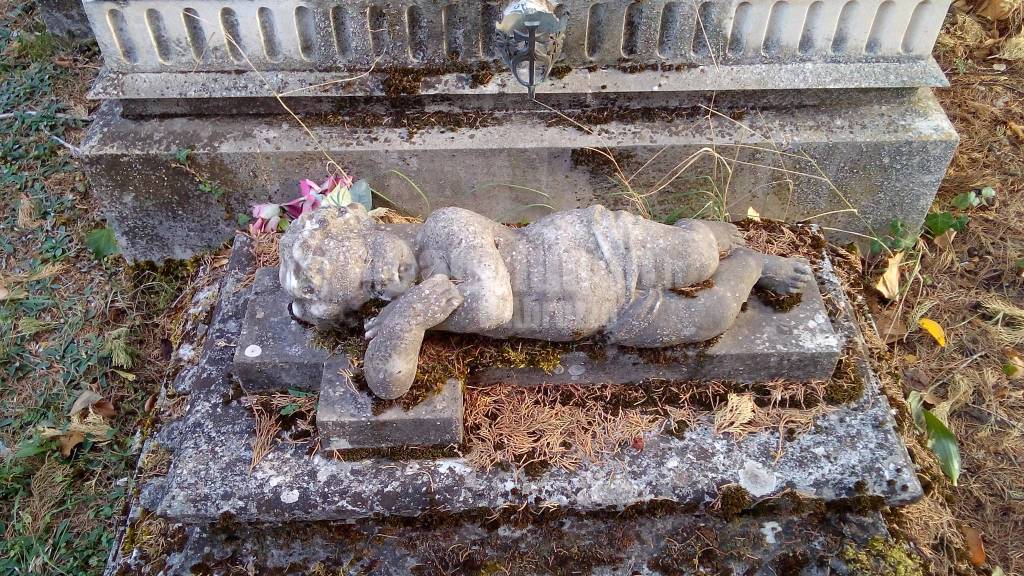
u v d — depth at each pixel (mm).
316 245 2262
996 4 4473
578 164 3158
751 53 2967
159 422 2775
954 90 4258
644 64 2990
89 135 3166
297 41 2918
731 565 2322
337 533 2395
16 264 3729
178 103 3135
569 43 2916
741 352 2504
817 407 2570
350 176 3191
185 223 3381
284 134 3127
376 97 3092
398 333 2197
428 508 2336
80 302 3566
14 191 4020
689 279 2404
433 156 3119
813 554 2336
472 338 2516
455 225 2342
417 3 2809
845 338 2801
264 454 2430
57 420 3184
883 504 2379
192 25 2887
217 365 2707
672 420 2529
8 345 3424
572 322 2387
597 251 2391
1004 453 3020
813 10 2852
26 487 3051
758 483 2371
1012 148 3996
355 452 2418
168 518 2316
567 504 2344
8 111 4363
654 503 2352
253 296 2666
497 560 2330
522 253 2389
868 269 3529
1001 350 3289
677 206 3350
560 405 2555
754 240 3160
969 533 2750
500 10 2834
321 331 2508
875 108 3154
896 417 2654
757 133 3094
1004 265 3543
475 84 2998
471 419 2500
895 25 2900
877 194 3295
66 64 4578
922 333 3357
